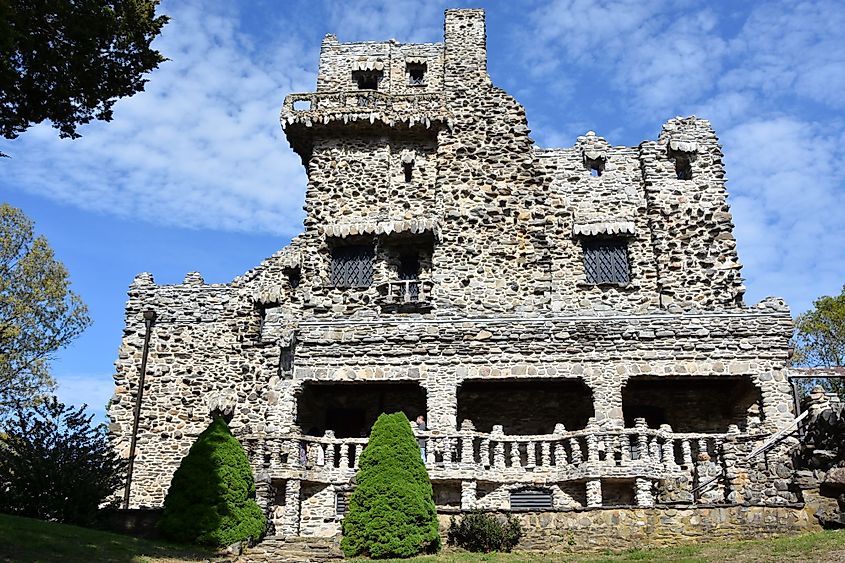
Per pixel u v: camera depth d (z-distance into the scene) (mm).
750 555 17344
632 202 35719
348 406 31500
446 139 36750
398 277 35375
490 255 34812
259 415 33406
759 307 29219
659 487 24859
